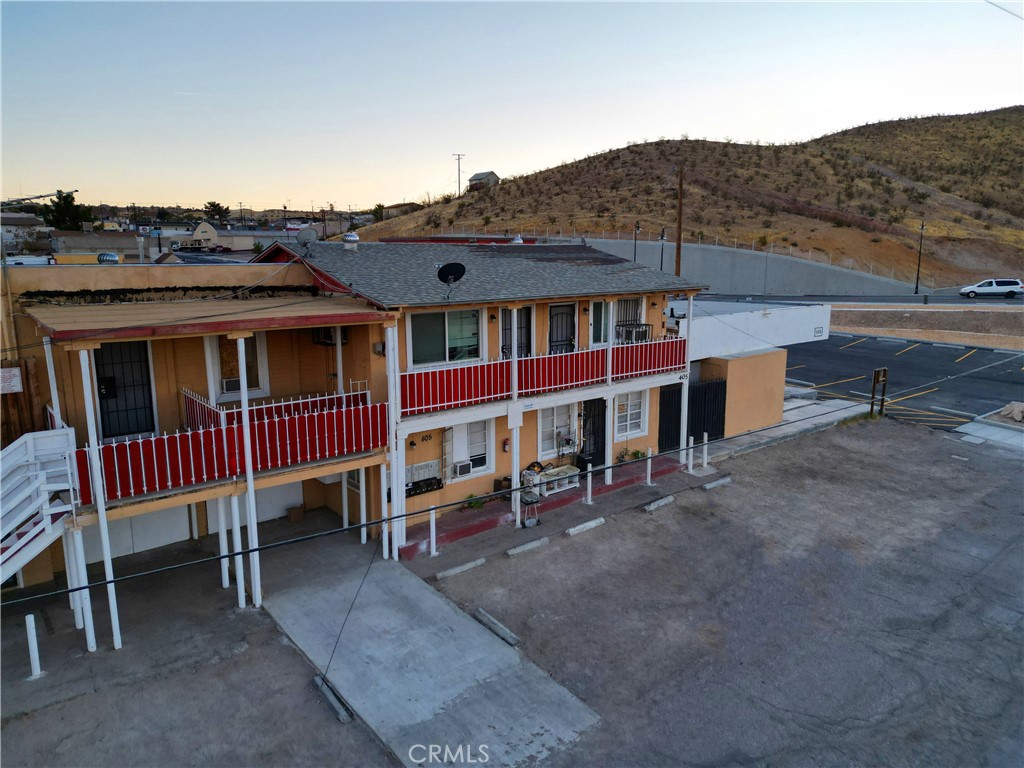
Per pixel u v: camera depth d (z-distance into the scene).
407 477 14.68
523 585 12.62
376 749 8.47
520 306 14.92
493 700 9.38
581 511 15.95
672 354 18.12
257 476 11.58
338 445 12.46
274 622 11.20
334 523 15.03
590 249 21.00
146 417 12.70
